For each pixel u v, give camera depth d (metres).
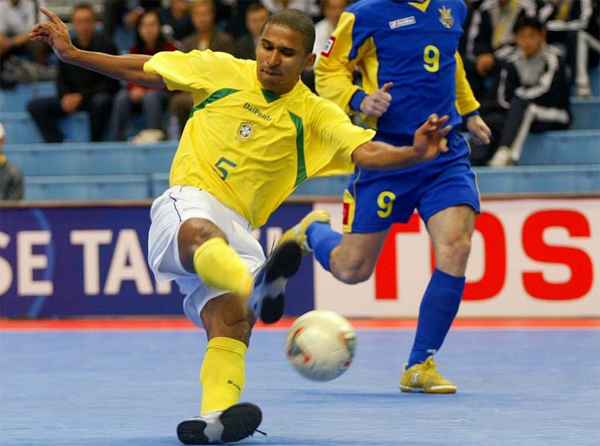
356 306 14.44
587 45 18.05
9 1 20.22
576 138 16.86
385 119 8.62
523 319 14.14
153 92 17.73
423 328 8.48
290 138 6.37
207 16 17.38
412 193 8.60
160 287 14.74
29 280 14.89
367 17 8.55
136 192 17.00
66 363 10.45
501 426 6.66
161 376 9.41
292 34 6.22
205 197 6.29
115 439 6.25
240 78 6.45
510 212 14.16
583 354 10.70
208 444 5.93
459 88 9.07
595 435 6.25
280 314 5.70
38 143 18.70
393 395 8.26
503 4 17.73
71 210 14.80
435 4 8.62
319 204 14.40
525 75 16.67
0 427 6.77
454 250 8.46
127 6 20.61
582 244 14.07
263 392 8.45
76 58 6.54
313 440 6.16
